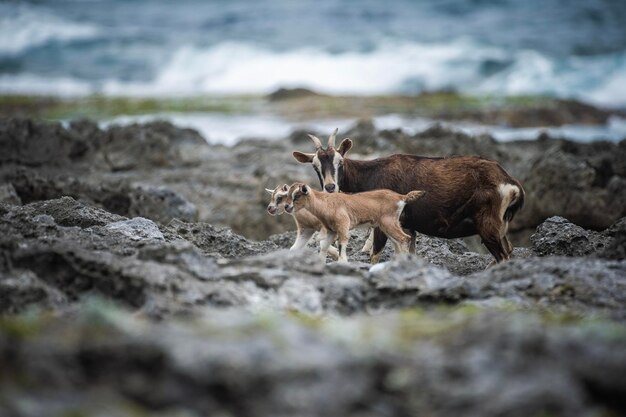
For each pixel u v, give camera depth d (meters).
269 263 36.72
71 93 175.38
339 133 96.00
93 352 22.86
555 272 35.81
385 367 23.22
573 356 23.62
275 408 21.73
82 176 86.00
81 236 41.62
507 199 47.56
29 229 41.78
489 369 23.02
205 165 89.81
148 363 22.77
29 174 74.38
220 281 34.91
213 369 22.28
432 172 48.47
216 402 22.11
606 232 49.56
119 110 149.75
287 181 77.56
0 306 31.80
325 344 24.30
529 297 34.78
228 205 79.06
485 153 86.75
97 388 22.23
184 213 70.25
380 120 131.75
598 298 34.06
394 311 34.06
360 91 190.00
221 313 31.16
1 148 88.69
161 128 98.12
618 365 22.92
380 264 37.75
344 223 44.66
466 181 47.72
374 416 21.95
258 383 22.19
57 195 72.00
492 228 47.62
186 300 32.75
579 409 22.09
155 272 33.88
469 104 146.88
